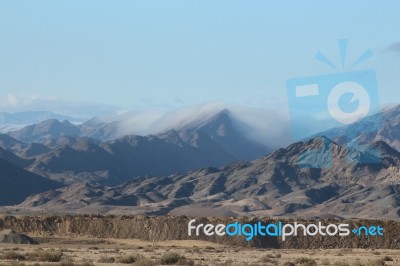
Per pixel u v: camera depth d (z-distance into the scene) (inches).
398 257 4729.3
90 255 4397.1
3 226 7751.0
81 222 7785.4
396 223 7145.7
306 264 3725.4
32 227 7746.1
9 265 3132.4
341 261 4003.4
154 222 7470.5
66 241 6781.5
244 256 4682.6
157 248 6072.8
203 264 3499.0
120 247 6141.7
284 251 5940.0
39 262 3395.7
